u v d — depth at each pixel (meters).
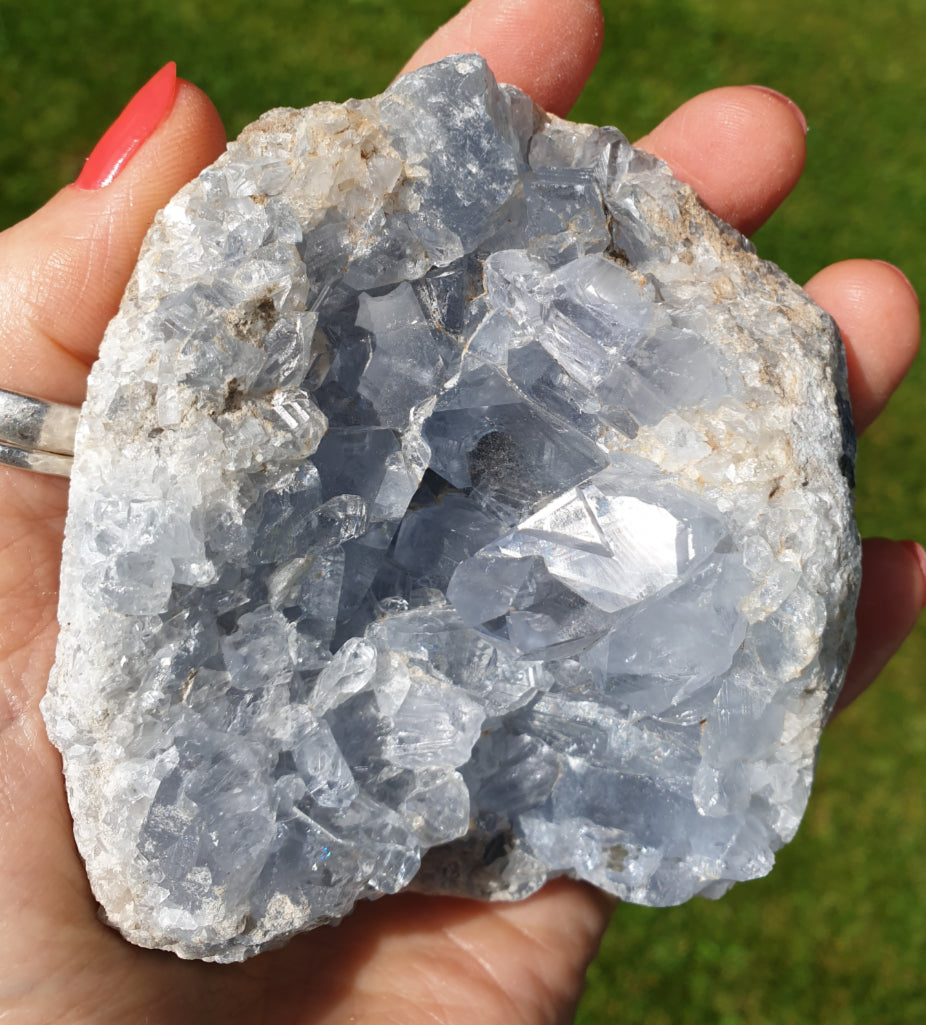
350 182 0.08
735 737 0.08
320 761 0.07
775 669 0.08
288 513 0.07
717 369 0.08
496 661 0.08
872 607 0.12
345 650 0.07
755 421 0.08
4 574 0.09
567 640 0.07
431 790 0.08
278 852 0.07
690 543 0.07
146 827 0.07
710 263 0.09
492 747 0.09
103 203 0.09
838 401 0.09
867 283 0.12
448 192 0.08
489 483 0.08
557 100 0.12
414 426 0.08
